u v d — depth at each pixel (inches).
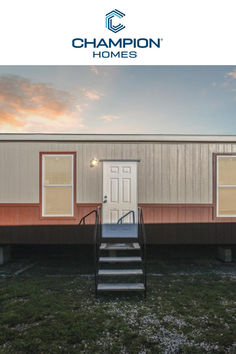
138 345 114.7
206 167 247.3
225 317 140.8
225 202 247.1
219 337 120.8
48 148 245.3
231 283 197.9
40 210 242.7
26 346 113.6
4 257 262.5
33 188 244.1
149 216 242.8
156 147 246.1
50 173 245.1
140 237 238.8
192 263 263.0
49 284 194.5
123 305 155.9
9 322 134.5
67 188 244.4
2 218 243.1
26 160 245.0
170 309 150.5
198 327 130.1
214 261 272.7
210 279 208.7
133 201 242.8
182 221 243.4
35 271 233.1
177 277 214.4
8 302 160.2
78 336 121.2
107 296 169.9
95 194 243.3
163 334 123.5
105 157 244.7
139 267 244.7
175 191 244.8
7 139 241.1
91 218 242.5
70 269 240.2
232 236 244.7
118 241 231.6
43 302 159.5
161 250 297.1
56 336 121.2
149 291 179.8
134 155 245.4
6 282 199.5
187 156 246.8
